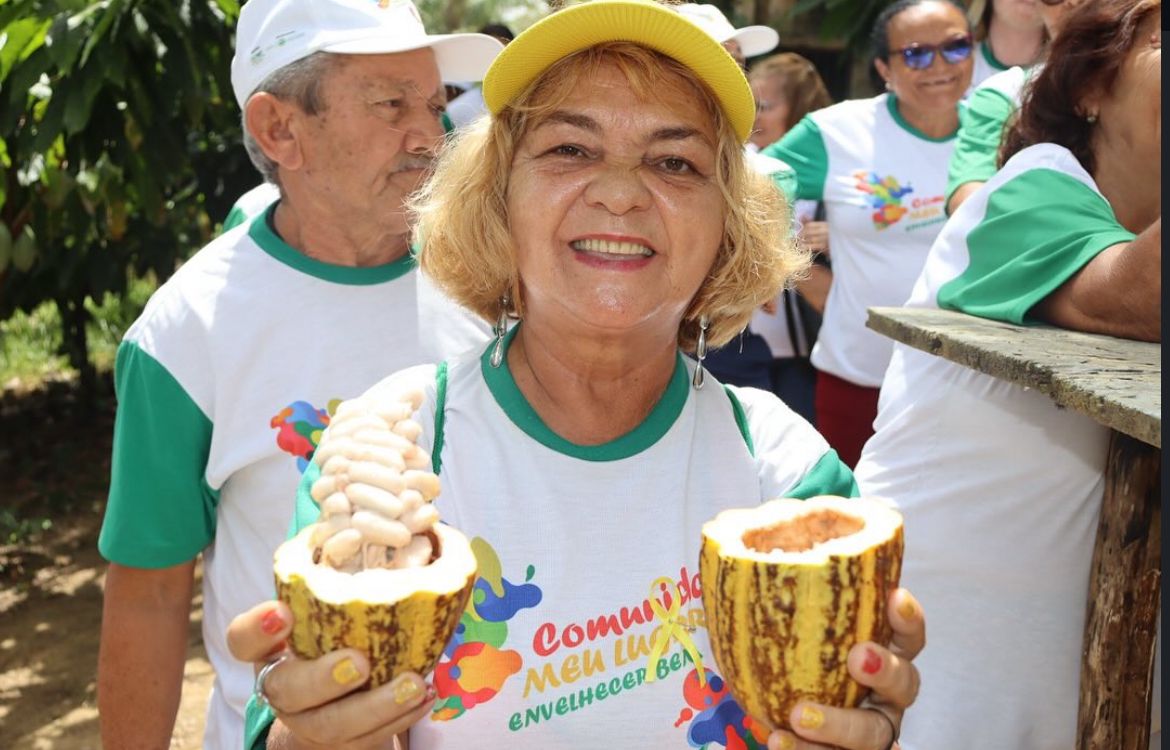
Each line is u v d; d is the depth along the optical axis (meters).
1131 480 2.29
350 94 2.47
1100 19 2.51
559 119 1.76
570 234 1.76
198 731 5.04
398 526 1.42
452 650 1.74
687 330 2.07
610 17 1.70
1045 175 2.48
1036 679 2.59
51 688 5.43
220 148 7.75
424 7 21.30
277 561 1.43
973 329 2.31
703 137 1.80
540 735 1.74
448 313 2.59
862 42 7.33
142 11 6.03
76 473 8.38
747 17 8.79
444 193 1.94
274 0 2.58
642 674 1.77
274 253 2.51
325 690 1.35
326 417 2.46
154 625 2.49
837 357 4.78
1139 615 2.33
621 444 1.82
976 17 5.18
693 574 1.80
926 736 2.62
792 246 2.12
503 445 1.81
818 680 1.44
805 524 1.54
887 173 4.66
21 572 6.76
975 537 2.56
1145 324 2.19
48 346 11.22
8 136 6.61
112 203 7.23
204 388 2.43
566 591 1.76
